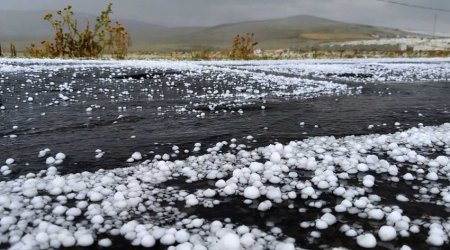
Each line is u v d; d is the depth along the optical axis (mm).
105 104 6641
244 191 2902
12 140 4340
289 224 2492
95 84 8727
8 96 6980
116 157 3781
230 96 7785
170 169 3438
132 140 4395
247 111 6246
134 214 2590
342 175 3293
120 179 3178
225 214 2617
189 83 9234
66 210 2598
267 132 4855
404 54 27188
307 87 9297
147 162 3635
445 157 3684
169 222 2492
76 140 4367
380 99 7746
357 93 8586
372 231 2400
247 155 3850
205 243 2221
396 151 3922
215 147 4102
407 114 6172
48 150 3898
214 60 18797
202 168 3486
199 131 4855
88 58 16266
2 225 2385
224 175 3336
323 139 4469
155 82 9242
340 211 2660
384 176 3342
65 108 6215
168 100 7172
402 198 2857
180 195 2898
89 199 2805
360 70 14062
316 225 2439
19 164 3545
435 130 5004
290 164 3584
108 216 2551
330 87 9391
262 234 2334
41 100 6828
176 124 5234
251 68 13500
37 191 2914
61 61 13398
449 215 2607
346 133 4875
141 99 7219
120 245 2221
